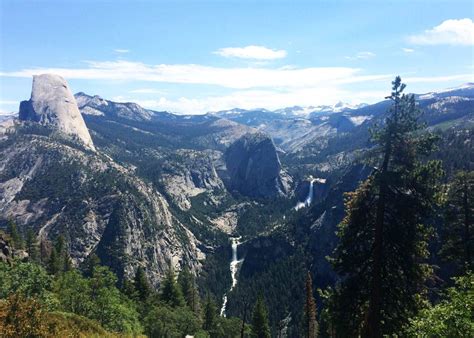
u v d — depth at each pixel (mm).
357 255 24062
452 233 31703
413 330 18484
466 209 30859
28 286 45938
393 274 23312
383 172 22719
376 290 22594
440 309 17516
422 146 22562
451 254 31719
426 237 23578
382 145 23344
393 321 22875
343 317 24656
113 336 37594
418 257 23734
